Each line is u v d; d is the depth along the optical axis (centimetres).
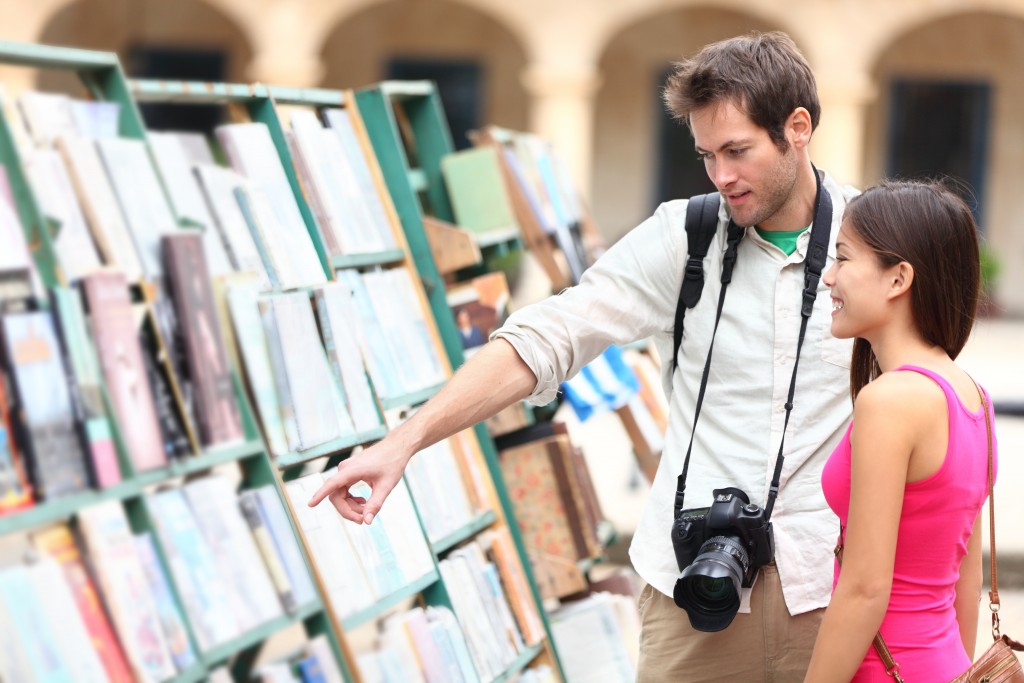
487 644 507
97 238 352
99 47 2920
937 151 2964
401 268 545
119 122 381
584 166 2491
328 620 397
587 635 619
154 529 346
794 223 416
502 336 408
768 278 415
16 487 311
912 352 363
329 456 467
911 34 2930
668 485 426
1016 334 2434
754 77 389
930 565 356
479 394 399
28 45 355
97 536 325
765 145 393
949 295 359
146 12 2922
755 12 2480
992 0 2475
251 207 426
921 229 356
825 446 412
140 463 345
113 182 361
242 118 467
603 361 673
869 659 358
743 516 395
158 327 361
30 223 329
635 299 424
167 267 368
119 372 341
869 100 2481
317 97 518
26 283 324
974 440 357
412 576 460
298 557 393
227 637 360
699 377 424
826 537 409
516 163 707
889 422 342
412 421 389
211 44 2938
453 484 532
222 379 379
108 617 326
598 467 1237
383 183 546
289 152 464
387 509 461
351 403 446
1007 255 2917
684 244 422
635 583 861
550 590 614
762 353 414
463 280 666
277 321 407
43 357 321
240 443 385
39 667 301
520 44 2956
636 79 2972
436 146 659
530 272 2248
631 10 2473
